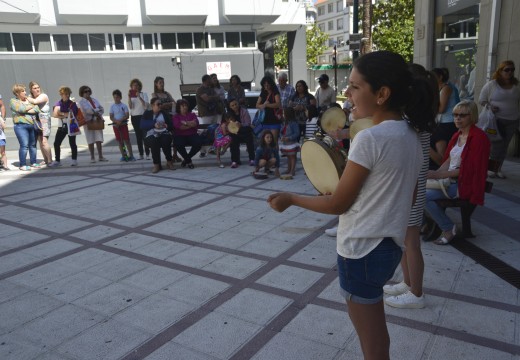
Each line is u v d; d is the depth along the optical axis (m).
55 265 4.25
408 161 1.65
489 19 8.70
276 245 4.59
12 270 4.17
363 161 1.60
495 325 2.96
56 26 19.78
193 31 21.67
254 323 3.11
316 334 2.94
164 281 3.83
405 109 1.71
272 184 7.39
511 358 2.61
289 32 24.84
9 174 8.98
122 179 8.26
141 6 20.61
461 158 4.21
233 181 7.72
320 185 2.02
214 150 10.43
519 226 4.77
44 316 3.30
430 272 3.77
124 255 4.45
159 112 8.72
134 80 9.90
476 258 4.03
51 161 9.73
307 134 9.10
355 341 2.85
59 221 5.70
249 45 22.62
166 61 21.45
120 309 3.37
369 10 17.42
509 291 3.42
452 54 10.89
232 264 4.14
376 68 1.62
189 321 3.16
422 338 2.84
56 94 20.55
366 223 1.67
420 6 12.23
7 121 20.12
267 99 8.52
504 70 6.64
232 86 10.40
